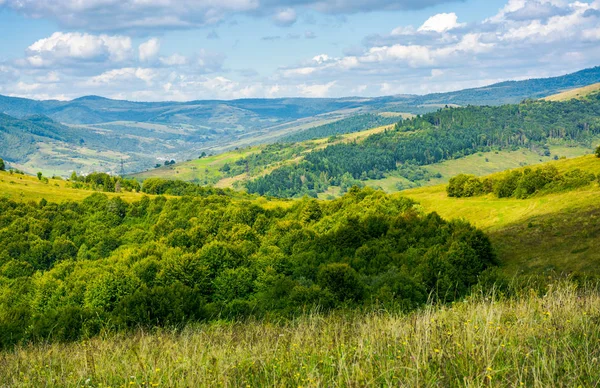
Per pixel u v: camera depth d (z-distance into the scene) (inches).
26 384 345.7
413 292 1521.9
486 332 298.0
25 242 4375.0
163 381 299.9
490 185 4143.7
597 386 228.2
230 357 331.6
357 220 3139.8
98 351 440.5
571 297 390.3
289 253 3277.6
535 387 222.8
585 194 3016.7
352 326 400.8
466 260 2022.6
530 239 2544.3
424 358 262.2
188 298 1499.8
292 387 273.4
